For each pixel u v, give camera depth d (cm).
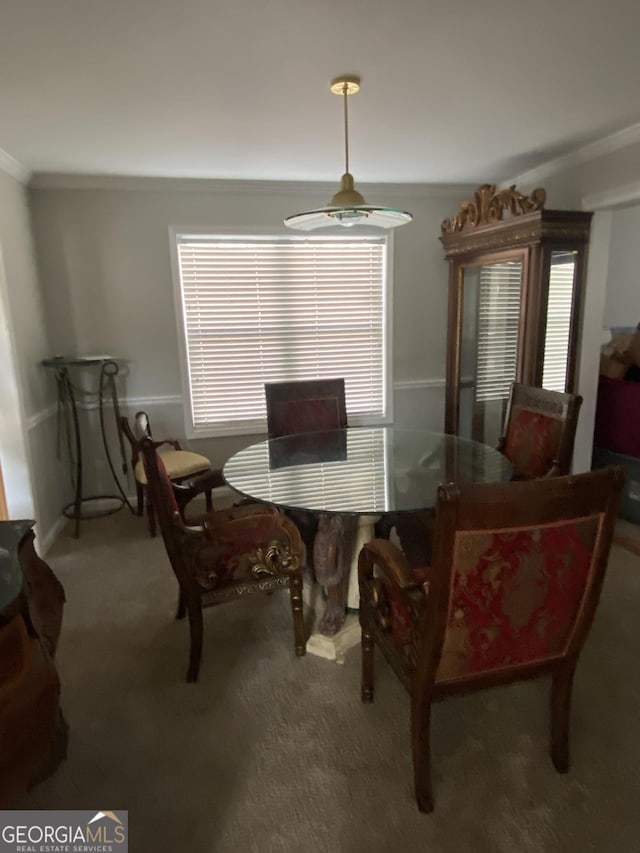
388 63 188
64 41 168
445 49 178
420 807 148
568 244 297
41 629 139
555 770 161
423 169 333
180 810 150
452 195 393
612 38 172
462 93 215
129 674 207
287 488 212
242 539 199
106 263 348
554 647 146
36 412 311
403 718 182
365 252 393
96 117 232
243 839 141
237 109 226
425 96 217
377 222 228
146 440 183
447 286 409
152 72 191
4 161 278
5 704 110
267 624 240
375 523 237
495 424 346
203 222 358
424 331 412
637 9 155
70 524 352
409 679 146
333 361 404
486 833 142
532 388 260
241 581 202
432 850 138
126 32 163
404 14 156
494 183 373
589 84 209
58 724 152
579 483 122
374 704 189
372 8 153
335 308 396
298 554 207
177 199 351
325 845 139
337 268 391
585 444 343
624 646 219
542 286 295
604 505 128
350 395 413
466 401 380
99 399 352
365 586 177
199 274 369
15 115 228
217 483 264
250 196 362
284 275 383
